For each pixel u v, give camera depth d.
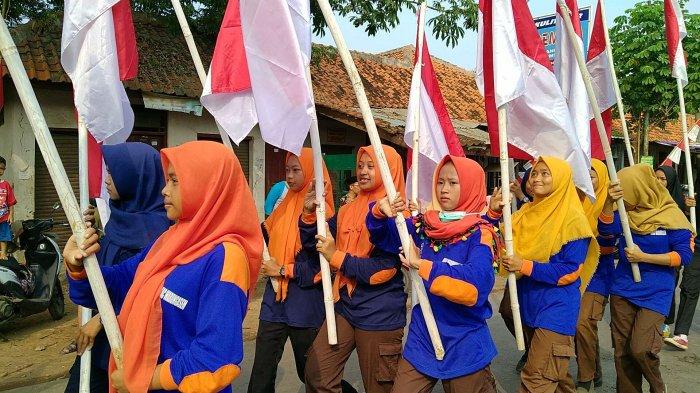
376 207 3.13
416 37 3.93
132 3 9.41
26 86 1.86
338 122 10.95
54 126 7.86
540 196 3.69
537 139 3.83
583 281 3.99
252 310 6.84
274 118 2.91
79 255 1.97
